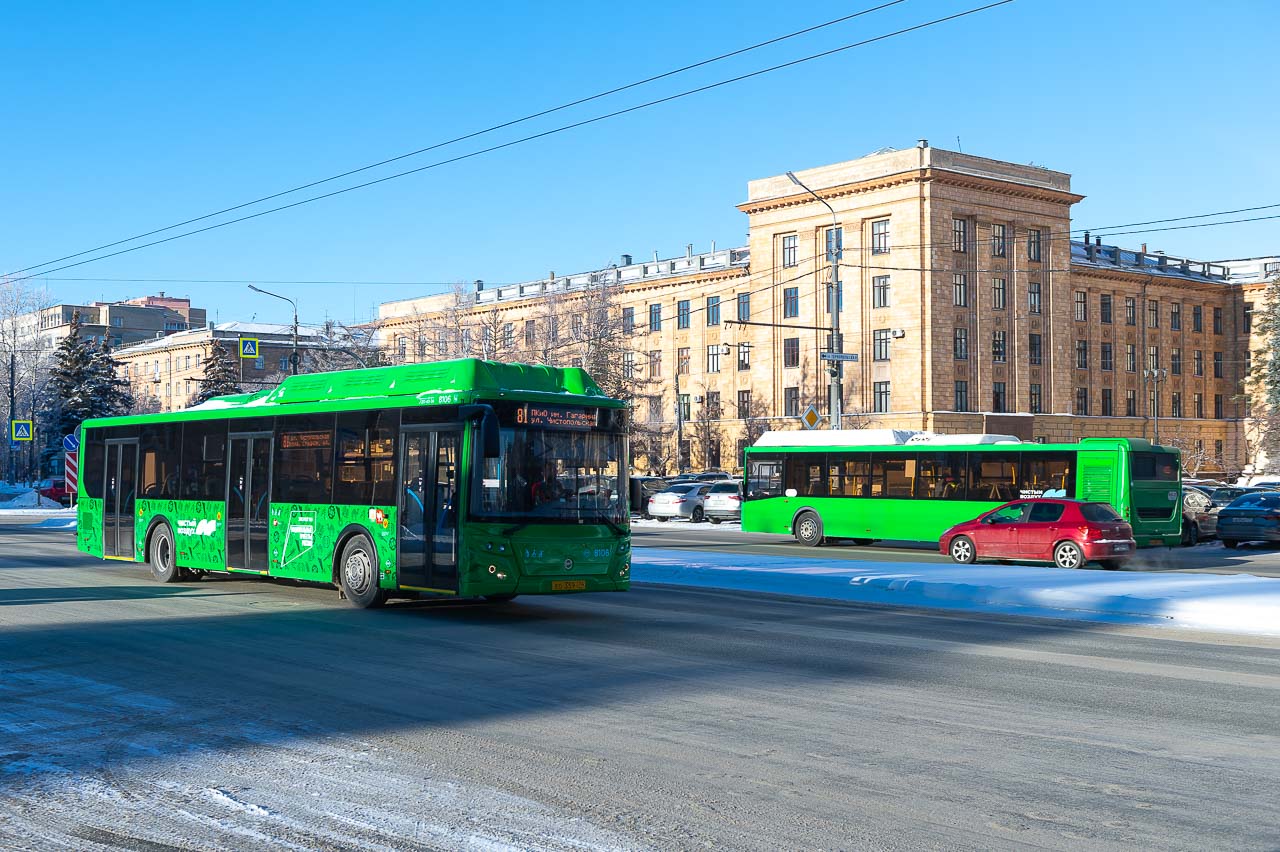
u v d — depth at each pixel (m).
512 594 15.79
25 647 13.41
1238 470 96.12
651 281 92.31
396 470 17.03
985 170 74.25
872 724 9.30
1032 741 8.73
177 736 8.91
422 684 11.10
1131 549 25.38
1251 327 97.81
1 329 81.88
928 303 71.62
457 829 6.61
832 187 75.69
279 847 6.35
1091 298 86.75
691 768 7.90
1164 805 7.05
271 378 84.25
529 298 99.06
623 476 16.97
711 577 23.14
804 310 78.00
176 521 21.41
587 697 10.44
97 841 6.47
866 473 34.00
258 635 14.55
